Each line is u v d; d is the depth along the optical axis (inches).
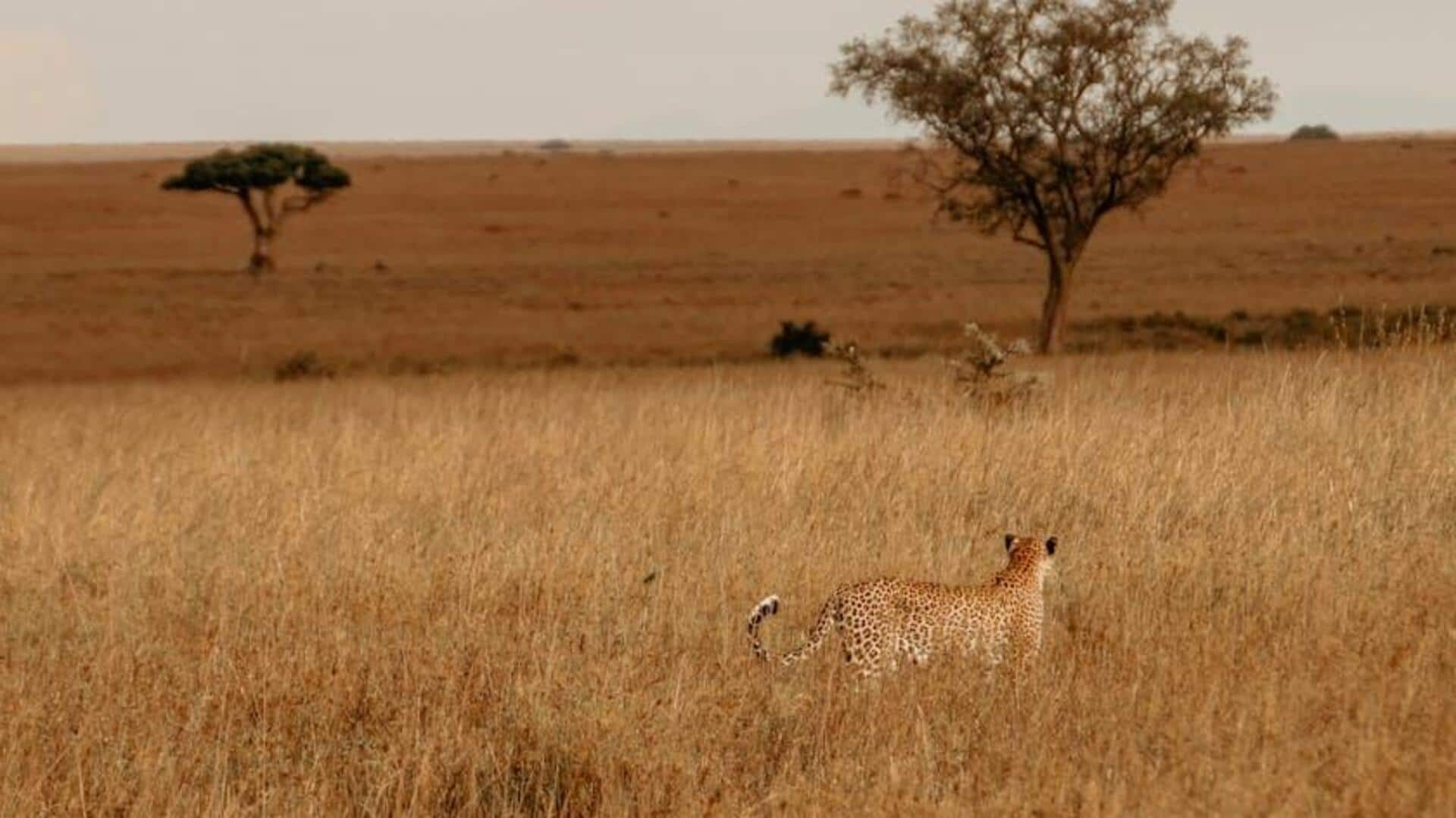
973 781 323.0
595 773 343.0
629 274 3457.2
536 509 600.4
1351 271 2992.1
